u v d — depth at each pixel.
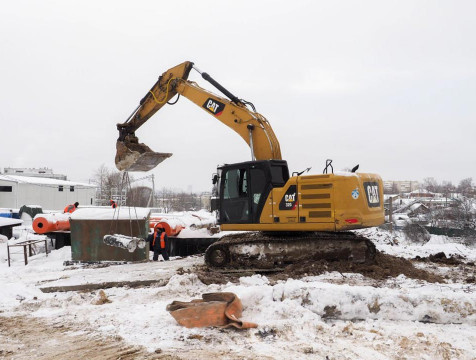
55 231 17.81
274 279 9.91
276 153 11.87
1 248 18.84
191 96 12.95
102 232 14.12
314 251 10.73
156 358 5.41
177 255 17.36
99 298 8.52
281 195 10.64
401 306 6.66
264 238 10.83
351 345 5.68
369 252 10.73
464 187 108.62
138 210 14.45
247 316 6.80
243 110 12.06
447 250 15.16
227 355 5.44
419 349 5.45
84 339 6.29
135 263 13.35
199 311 6.56
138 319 7.03
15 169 75.25
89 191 53.44
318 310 6.73
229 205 11.27
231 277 10.38
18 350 5.94
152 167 13.90
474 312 6.48
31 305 8.32
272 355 5.41
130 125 13.94
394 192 148.25
